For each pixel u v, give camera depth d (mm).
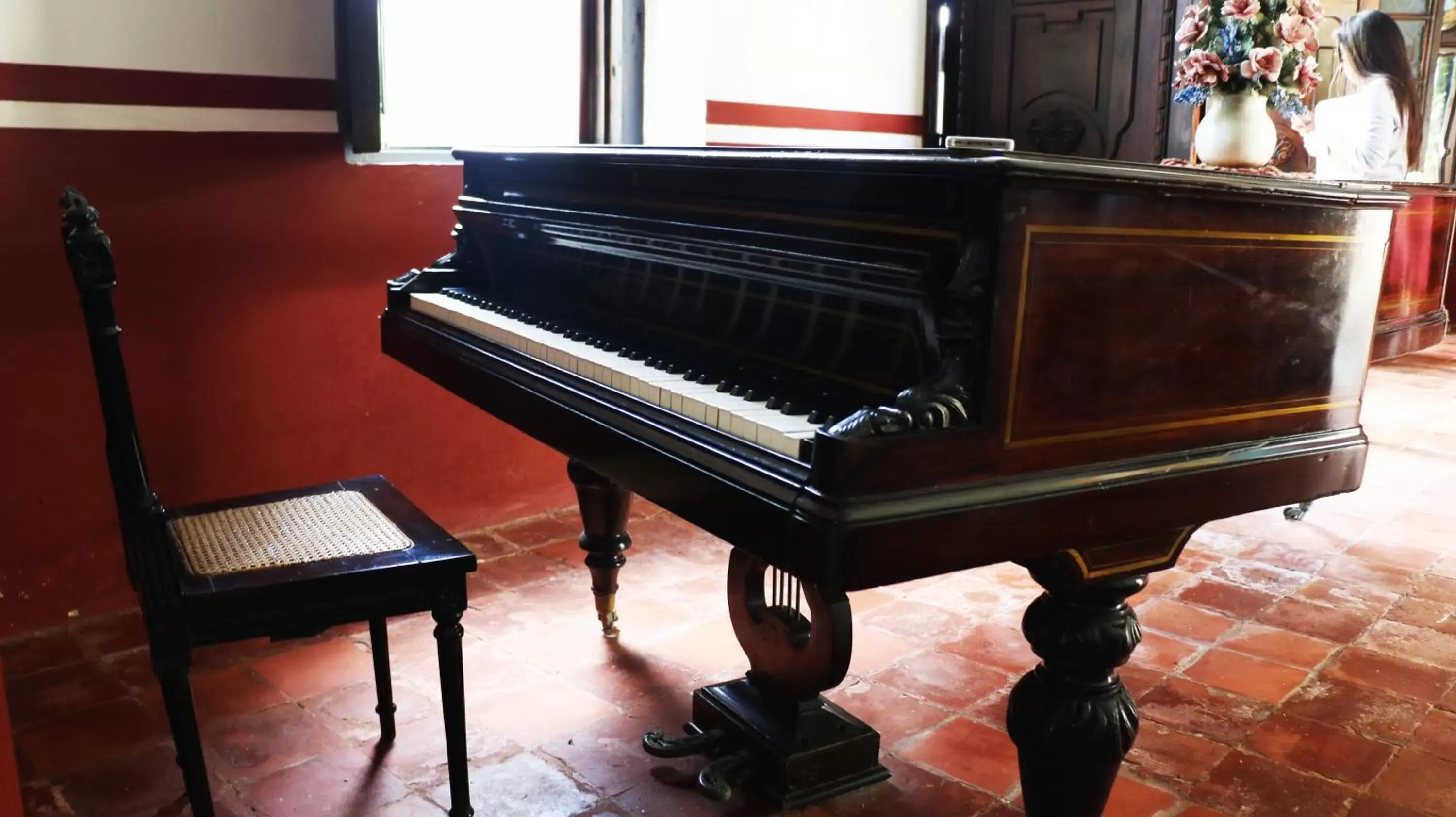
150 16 3250
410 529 2348
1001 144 1682
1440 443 5723
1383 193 1988
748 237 1995
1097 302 1657
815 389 1888
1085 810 1978
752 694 2600
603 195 2482
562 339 2404
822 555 1469
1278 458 1931
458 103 4062
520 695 2906
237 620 2023
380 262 3846
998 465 1608
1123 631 1879
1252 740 2717
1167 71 5250
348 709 2836
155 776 2523
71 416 3303
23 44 3061
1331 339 1996
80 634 3312
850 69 5332
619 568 3281
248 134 3482
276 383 3682
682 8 4512
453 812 2305
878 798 2445
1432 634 3395
